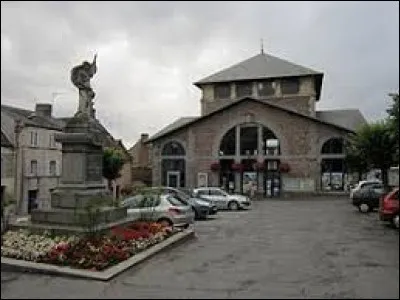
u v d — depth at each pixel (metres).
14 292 7.70
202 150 43.47
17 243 10.76
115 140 48.84
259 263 10.41
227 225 19.70
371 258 11.05
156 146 44.75
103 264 9.24
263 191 41.81
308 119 40.94
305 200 38.56
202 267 9.92
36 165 34.94
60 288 7.98
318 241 14.15
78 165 13.26
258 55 50.06
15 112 36.09
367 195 25.97
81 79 14.05
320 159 40.56
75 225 12.04
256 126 42.34
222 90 47.97
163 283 8.41
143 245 11.59
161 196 16.89
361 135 29.59
